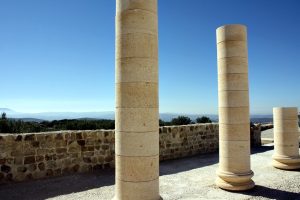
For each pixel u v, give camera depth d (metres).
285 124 11.81
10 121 14.24
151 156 5.81
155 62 5.98
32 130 14.34
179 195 8.09
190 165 12.27
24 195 7.95
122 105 5.85
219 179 8.89
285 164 11.57
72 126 18.33
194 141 15.02
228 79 8.80
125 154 5.78
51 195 7.96
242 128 8.66
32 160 9.55
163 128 13.51
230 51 8.81
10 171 9.13
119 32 5.99
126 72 5.81
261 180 9.80
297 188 8.80
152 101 5.88
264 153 15.44
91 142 10.90
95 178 9.82
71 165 10.41
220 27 9.07
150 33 5.91
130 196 5.70
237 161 8.59
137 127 5.73
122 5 5.98
